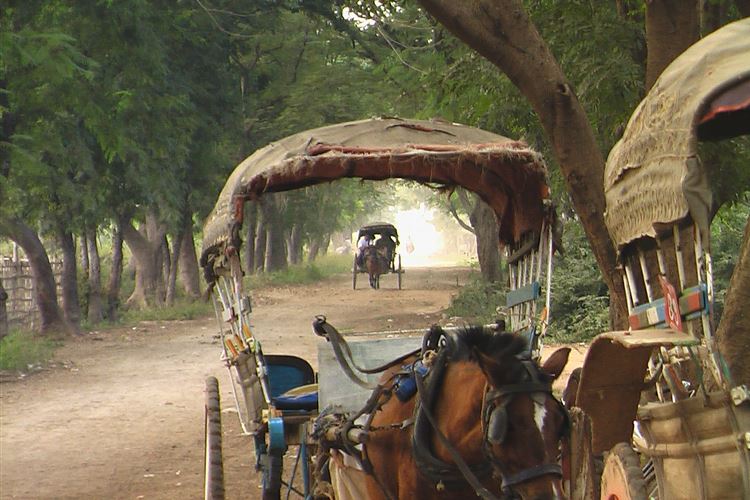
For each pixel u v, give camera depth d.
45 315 34.06
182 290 52.56
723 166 13.20
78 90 26.12
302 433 9.77
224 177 44.72
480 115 16.70
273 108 48.81
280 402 10.14
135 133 31.52
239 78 46.84
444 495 6.86
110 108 28.14
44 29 25.19
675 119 5.94
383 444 7.51
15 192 30.72
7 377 23.81
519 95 15.31
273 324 36.28
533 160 9.32
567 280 26.97
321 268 83.00
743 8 11.97
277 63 48.50
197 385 22.34
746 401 5.65
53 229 36.03
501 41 10.32
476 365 6.77
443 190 10.38
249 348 10.01
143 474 14.16
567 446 7.21
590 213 10.62
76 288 35.19
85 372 24.86
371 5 16.42
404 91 31.95
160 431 17.27
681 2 10.71
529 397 5.98
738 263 8.62
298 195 68.94
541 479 5.77
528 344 6.49
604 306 25.88
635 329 6.98
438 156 9.25
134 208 38.75
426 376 7.23
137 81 29.66
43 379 23.69
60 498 12.90
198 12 37.97
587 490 7.23
